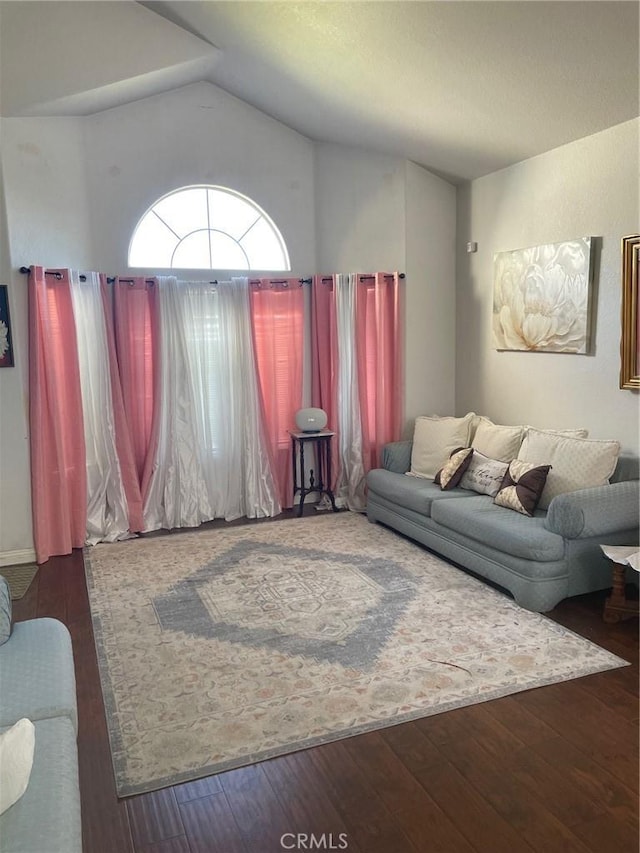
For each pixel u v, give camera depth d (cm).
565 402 443
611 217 396
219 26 407
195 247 530
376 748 236
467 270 538
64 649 228
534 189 455
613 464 373
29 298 431
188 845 194
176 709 261
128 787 218
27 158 437
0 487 437
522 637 314
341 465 555
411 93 409
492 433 452
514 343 483
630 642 309
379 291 532
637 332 380
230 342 523
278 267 554
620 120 378
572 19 297
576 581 344
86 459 475
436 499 421
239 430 532
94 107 465
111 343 477
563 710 256
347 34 366
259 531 493
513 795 211
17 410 436
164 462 508
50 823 146
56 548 451
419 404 555
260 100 509
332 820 203
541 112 388
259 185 537
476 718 252
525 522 363
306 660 297
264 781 220
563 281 430
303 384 559
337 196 550
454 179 532
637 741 237
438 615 340
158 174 508
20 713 189
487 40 331
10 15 391
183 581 395
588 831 196
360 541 464
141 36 423
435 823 200
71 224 475
